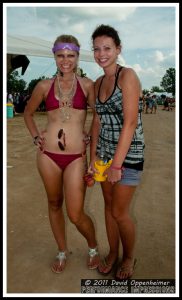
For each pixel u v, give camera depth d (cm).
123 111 233
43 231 359
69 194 264
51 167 266
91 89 262
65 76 256
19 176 546
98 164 258
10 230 358
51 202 281
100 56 236
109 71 241
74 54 248
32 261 303
